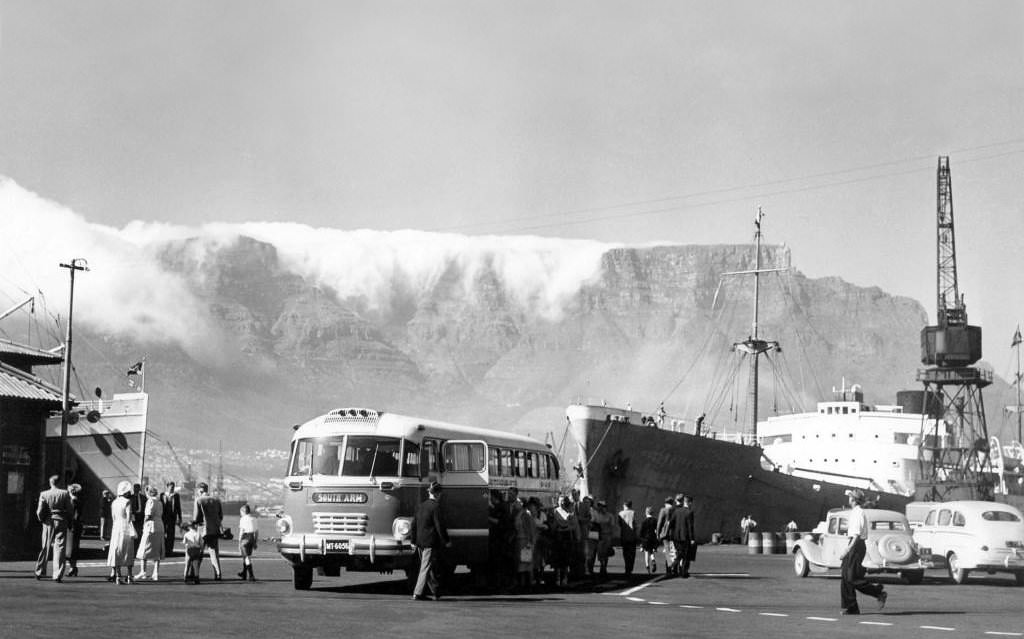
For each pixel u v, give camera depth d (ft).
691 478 247.70
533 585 101.24
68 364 166.40
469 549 94.07
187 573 97.55
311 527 88.28
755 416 310.65
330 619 66.23
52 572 105.70
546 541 103.09
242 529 103.04
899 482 275.80
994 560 117.50
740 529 259.39
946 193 322.55
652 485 241.35
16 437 155.63
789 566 152.76
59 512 93.40
